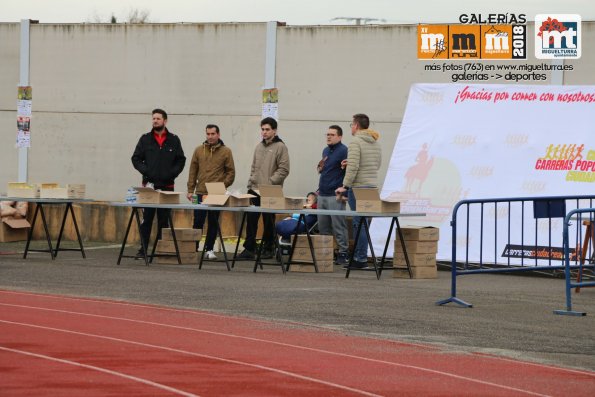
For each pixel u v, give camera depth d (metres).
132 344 13.95
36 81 32.34
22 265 24.16
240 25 30.12
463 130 26.38
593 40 26.53
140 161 26.19
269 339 14.62
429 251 23.39
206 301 18.47
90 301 18.22
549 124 25.62
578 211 17.72
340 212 22.67
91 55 31.75
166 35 30.92
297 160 29.53
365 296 19.48
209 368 12.38
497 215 25.20
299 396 11.02
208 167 26.30
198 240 25.64
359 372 12.38
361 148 24.86
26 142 32.50
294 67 29.50
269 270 24.23
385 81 28.55
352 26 28.88
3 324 15.47
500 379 12.21
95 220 31.20
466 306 18.25
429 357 13.52
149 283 21.02
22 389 11.07
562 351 14.18
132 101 31.31
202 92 30.55
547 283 22.67
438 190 26.09
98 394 10.91
